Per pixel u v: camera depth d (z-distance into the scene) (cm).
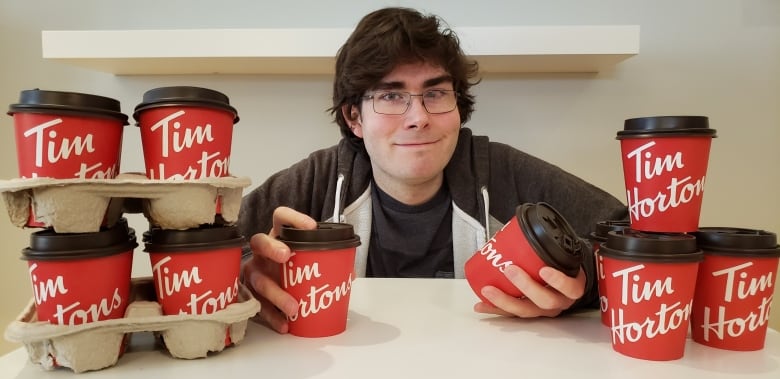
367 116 101
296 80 140
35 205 46
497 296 63
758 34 133
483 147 122
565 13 135
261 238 59
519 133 140
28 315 49
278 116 142
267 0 138
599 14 135
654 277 49
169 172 50
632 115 138
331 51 114
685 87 136
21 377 46
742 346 53
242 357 51
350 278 60
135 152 142
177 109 49
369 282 86
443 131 99
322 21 138
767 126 136
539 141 140
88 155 47
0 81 140
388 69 94
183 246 49
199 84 140
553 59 119
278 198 120
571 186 112
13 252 145
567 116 138
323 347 54
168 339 50
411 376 46
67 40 114
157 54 114
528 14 136
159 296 51
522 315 64
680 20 134
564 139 139
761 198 138
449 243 119
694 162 55
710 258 54
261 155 143
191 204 50
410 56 94
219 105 51
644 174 58
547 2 135
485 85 138
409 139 98
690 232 57
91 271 46
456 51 101
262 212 118
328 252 56
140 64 125
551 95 138
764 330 54
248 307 54
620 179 140
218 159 52
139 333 60
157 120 50
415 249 117
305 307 57
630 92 137
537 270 61
